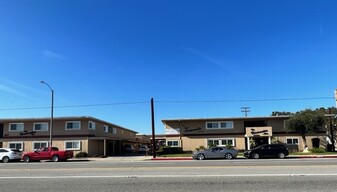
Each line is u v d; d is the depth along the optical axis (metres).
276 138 48.22
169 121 50.19
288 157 32.31
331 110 45.09
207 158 32.06
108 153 52.94
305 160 24.91
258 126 49.75
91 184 12.01
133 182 12.30
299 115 44.06
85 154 43.09
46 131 46.22
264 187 10.82
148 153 50.94
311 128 42.72
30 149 45.91
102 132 51.25
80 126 45.66
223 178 12.90
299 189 10.38
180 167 17.98
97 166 20.34
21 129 46.62
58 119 45.62
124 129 64.69
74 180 13.08
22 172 16.84
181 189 10.69
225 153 31.70
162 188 10.94
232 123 49.19
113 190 10.72
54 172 16.48
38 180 13.32
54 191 10.73
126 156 44.47
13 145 46.25
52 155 34.34
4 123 47.06
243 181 12.08
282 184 11.32
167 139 49.88
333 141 42.56
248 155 31.44
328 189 10.31
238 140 48.69
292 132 47.94
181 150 47.38
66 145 45.31
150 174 14.68
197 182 12.02
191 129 49.69
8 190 11.03
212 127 49.47
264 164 19.53
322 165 18.20
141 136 81.75
